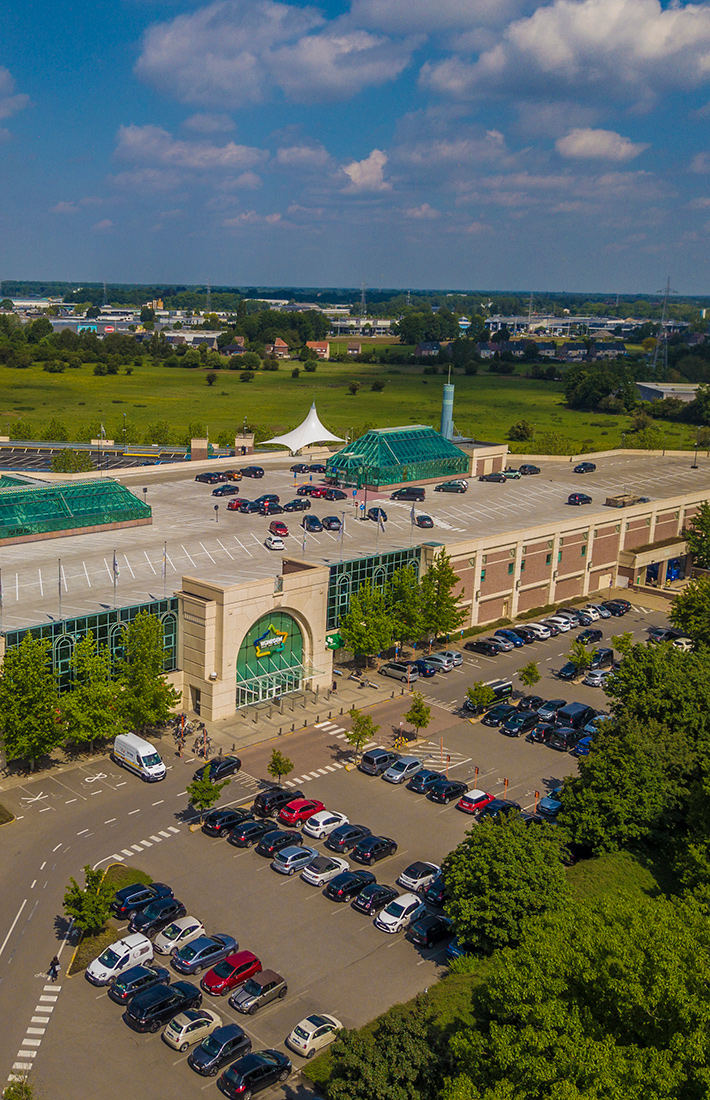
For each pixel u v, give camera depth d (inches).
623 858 2888.8
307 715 3892.7
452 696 4183.1
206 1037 2150.6
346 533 5108.3
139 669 3457.2
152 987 2256.4
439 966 2449.6
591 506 6200.8
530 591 5398.6
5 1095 1931.6
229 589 3663.9
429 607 4478.3
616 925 1847.9
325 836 3026.6
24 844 2883.9
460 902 2416.3
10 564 4301.2
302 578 3966.5
